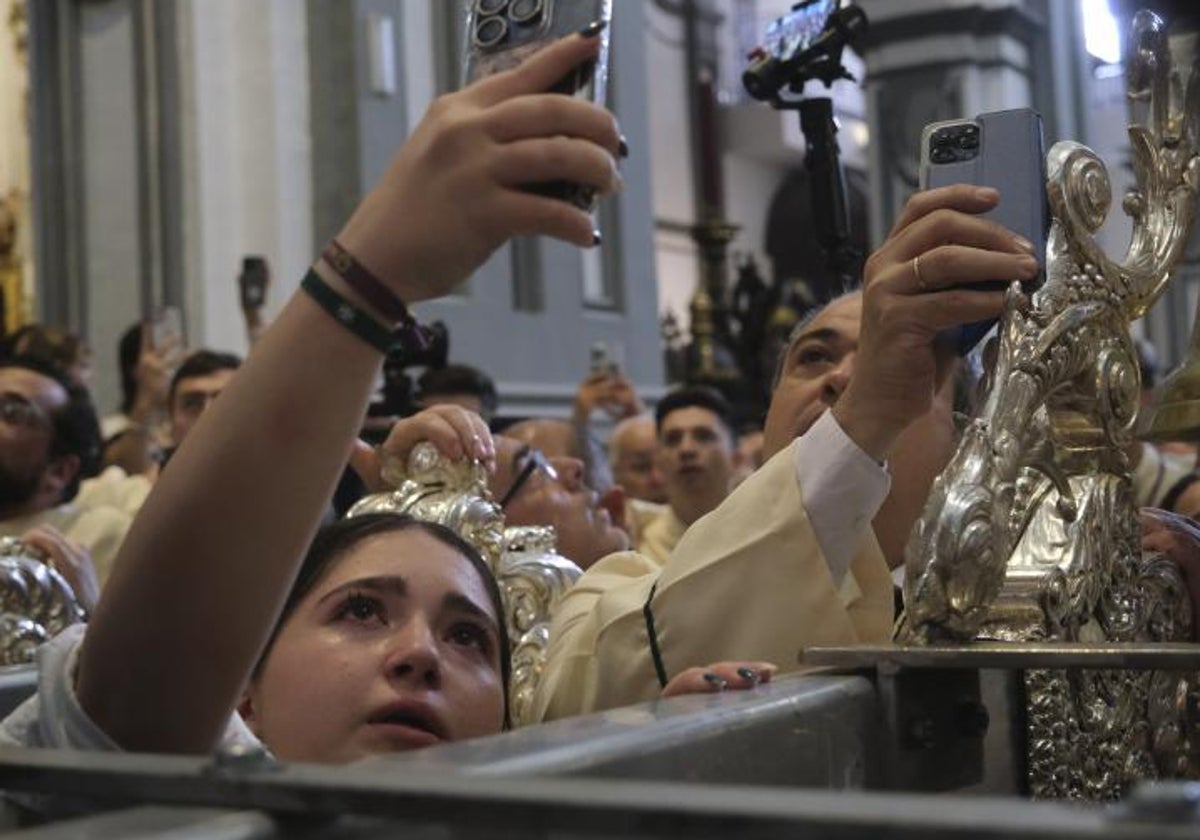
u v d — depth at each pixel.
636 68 8.16
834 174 2.07
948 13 11.04
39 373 3.08
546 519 2.27
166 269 6.59
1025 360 1.08
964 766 1.00
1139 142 1.26
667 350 12.82
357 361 0.90
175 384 3.99
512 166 0.79
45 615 1.72
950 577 0.99
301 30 6.60
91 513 3.14
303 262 6.55
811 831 0.45
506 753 0.63
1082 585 1.13
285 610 1.33
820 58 2.02
